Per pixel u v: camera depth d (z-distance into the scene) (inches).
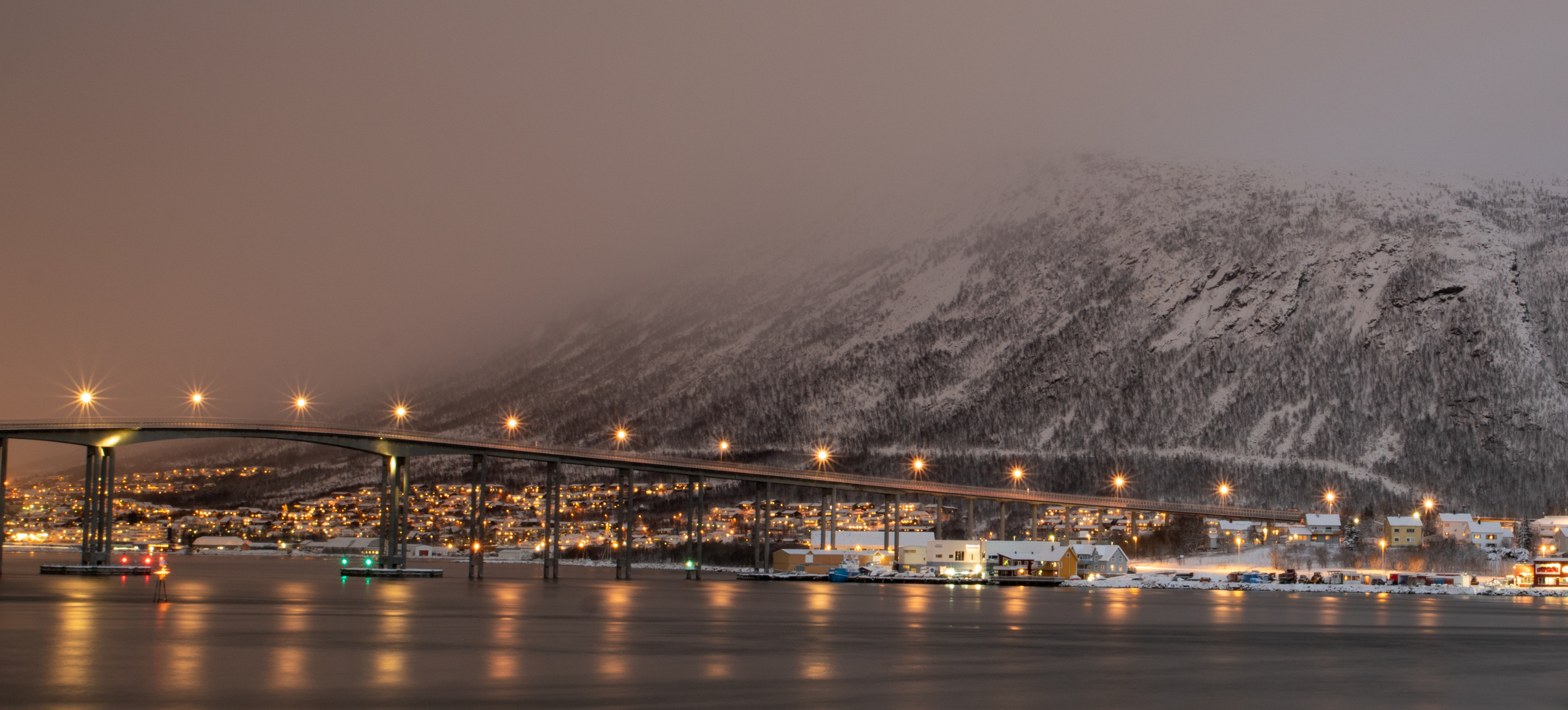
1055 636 4057.6
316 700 2470.5
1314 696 2768.2
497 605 5378.9
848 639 3853.3
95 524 7613.2
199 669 2893.7
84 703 2416.3
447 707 2405.3
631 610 5142.7
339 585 7190.0
